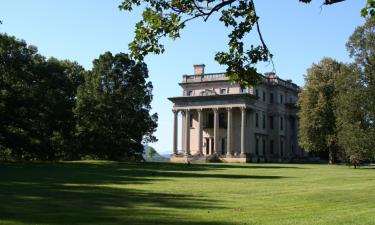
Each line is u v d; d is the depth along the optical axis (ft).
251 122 341.62
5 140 205.67
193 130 358.23
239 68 38.65
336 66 278.26
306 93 276.82
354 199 69.87
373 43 196.95
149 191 79.30
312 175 141.59
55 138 245.04
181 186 91.86
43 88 229.66
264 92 367.86
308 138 271.28
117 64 261.03
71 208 53.67
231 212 53.57
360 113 198.70
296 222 46.11
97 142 249.14
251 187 91.76
